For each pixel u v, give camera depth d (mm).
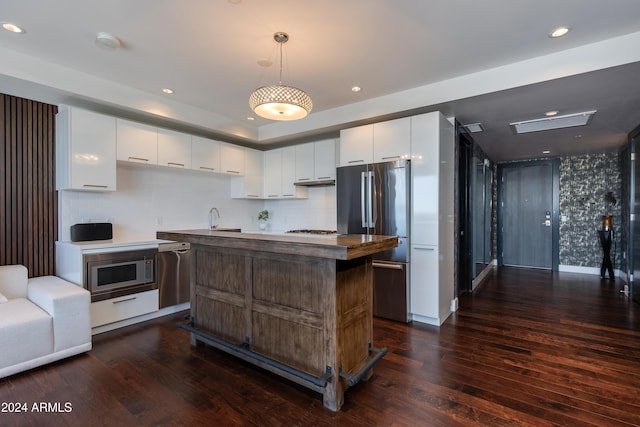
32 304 2666
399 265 3432
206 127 4148
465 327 3271
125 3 1998
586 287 4949
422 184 3400
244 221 5277
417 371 2357
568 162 6293
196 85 3314
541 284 5184
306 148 4570
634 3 1994
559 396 2029
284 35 2367
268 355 2299
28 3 1995
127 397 2037
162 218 4172
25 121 3111
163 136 3768
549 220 6523
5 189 3018
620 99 3156
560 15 2129
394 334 3086
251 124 4766
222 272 2627
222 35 2373
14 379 2244
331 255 1693
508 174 6984
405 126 3502
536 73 2732
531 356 2590
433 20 2186
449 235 3693
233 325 2543
